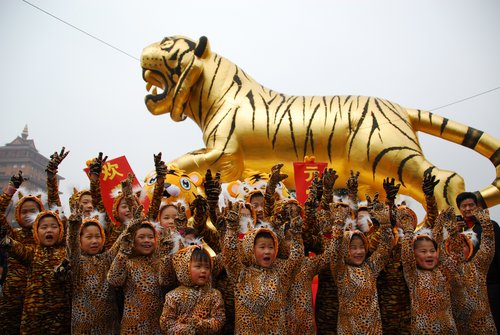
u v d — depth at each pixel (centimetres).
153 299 517
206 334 465
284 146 1030
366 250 545
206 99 1101
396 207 594
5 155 2636
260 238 508
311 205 562
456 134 1013
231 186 880
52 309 530
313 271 540
